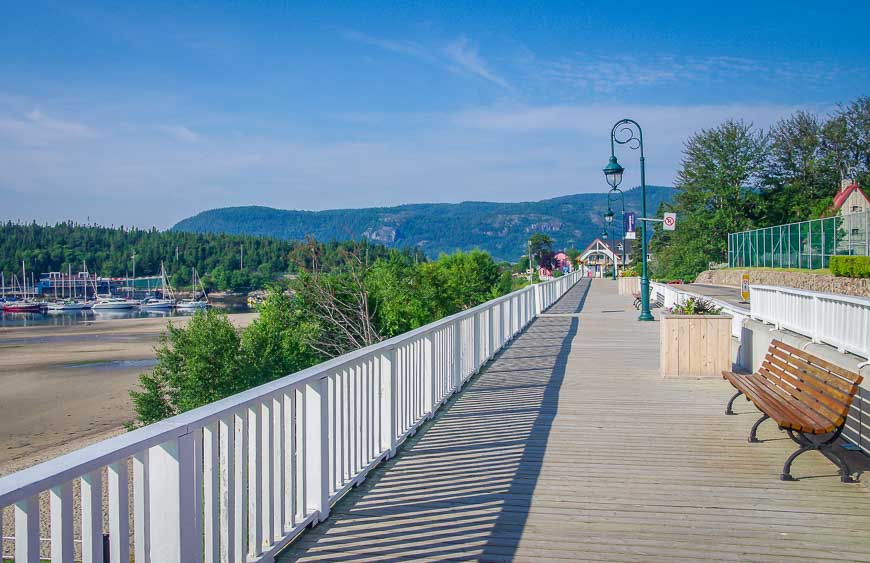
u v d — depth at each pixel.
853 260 25.16
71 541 2.28
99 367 36.75
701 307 9.98
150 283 175.00
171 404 25.42
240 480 3.39
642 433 6.56
